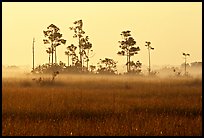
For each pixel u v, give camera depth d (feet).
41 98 175.52
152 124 113.70
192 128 110.22
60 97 181.37
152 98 176.96
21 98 173.47
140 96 190.60
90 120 122.72
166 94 199.21
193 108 144.56
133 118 123.95
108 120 121.39
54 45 571.69
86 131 107.76
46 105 151.53
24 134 105.60
